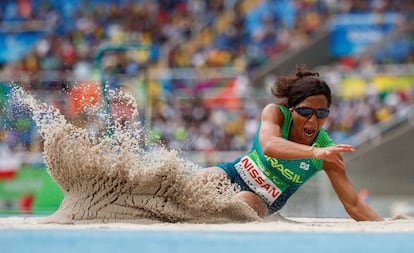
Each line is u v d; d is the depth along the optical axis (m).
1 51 54.28
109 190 13.77
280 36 53.66
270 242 9.27
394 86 42.06
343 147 12.94
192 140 38.81
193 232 11.05
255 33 53.91
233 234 10.62
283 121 14.55
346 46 52.34
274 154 13.82
